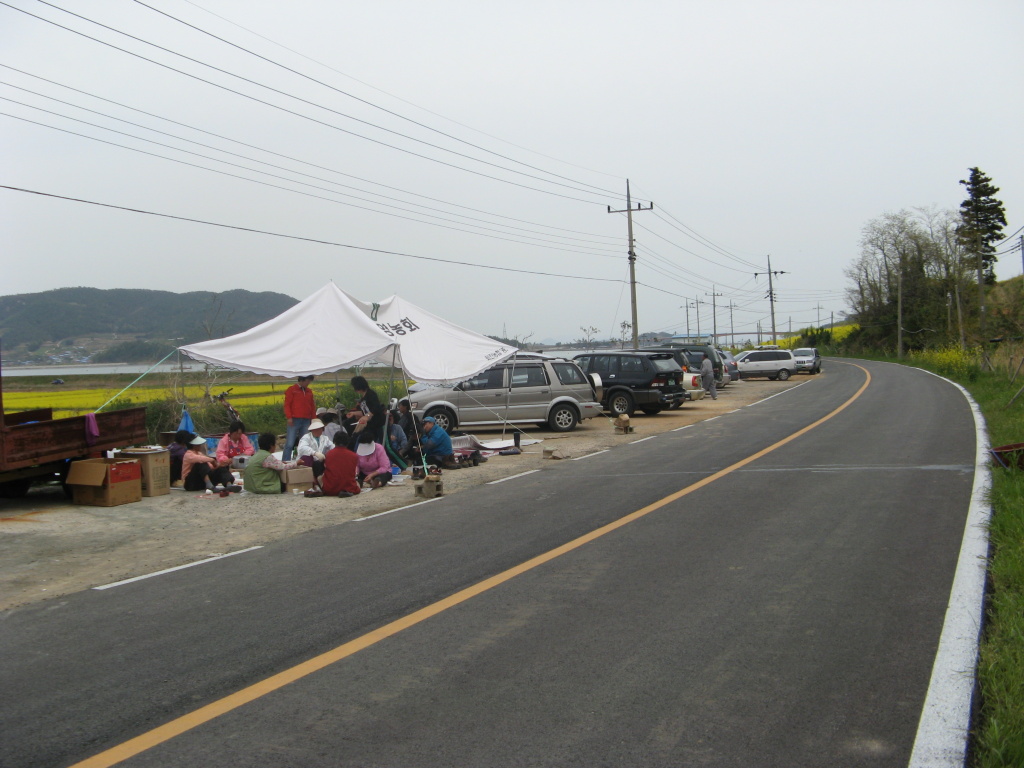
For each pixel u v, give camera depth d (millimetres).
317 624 5473
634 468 12719
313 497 11180
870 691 4125
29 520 9836
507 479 12281
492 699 4125
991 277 67938
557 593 6016
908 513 8500
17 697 4344
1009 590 5680
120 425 11633
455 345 16016
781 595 5805
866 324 81250
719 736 3658
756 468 12070
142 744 3719
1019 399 20531
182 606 6059
